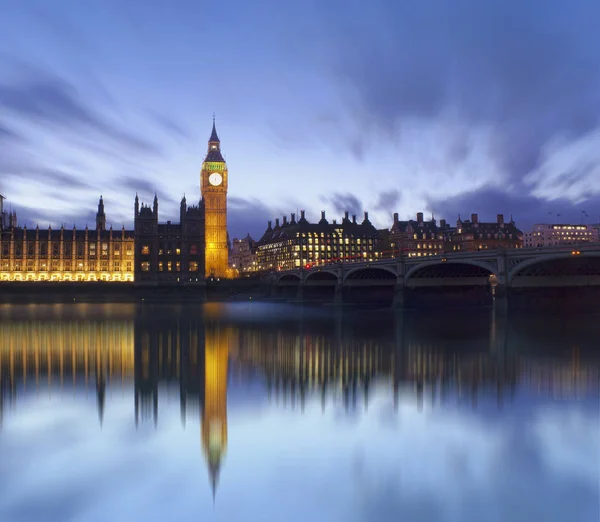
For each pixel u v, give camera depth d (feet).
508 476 70.44
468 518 60.80
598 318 280.10
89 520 60.80
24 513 62.03
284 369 138.82
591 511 62.13
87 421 93.40
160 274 655.76
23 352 170.30
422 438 83.66
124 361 152.05
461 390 112.88
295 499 65.26
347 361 150.20
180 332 231.91
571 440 82.33
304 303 509.76
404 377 127.24
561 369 135.03
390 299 494.18
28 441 83.56
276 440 83.56
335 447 80.64
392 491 67.26
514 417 93.50
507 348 171.83
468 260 319.27
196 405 102.89
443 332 223.10
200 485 68.74
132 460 76.28
